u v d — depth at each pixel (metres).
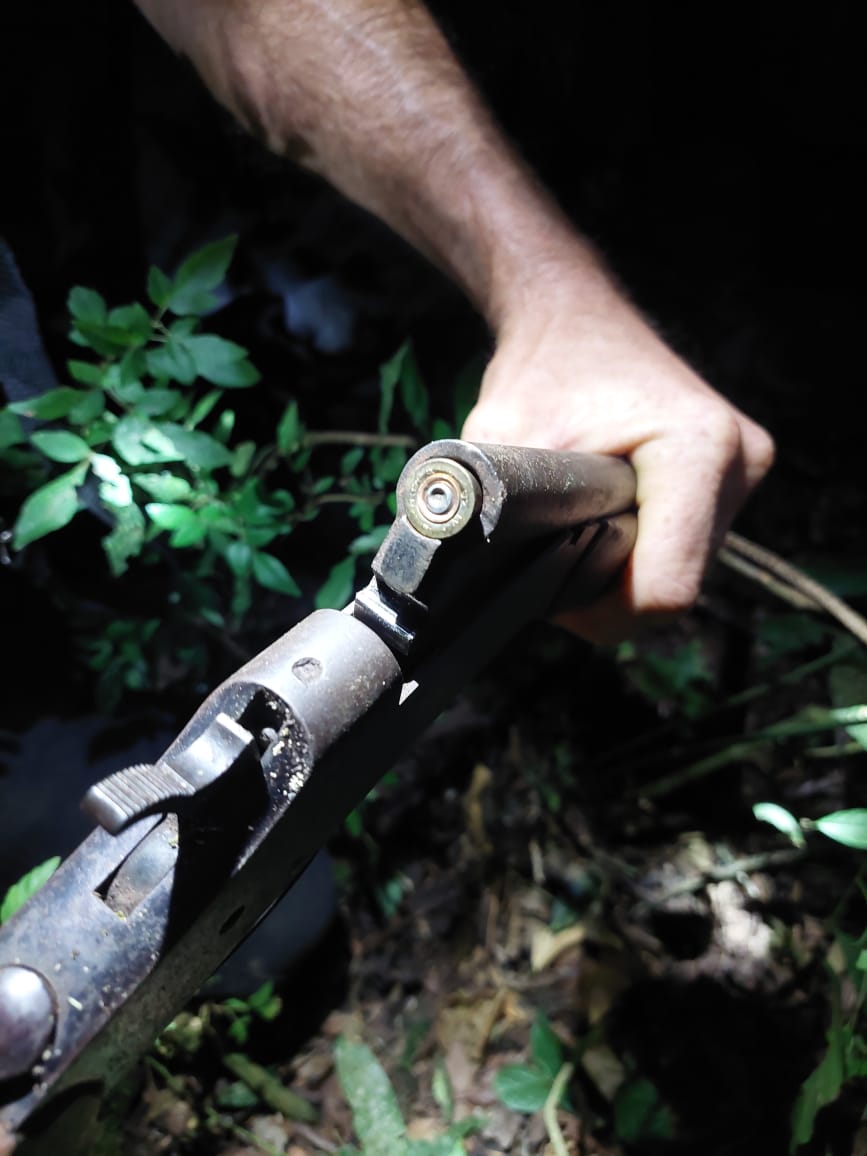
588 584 0.31
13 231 0.52
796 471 0.75
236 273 0.59
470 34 0.64
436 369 0.66
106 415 0.38
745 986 0.46
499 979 0.47
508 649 0.59
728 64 0.80
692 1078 0.43
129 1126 0.40
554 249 0.40
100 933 0.17
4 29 0.51
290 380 0.64
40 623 0.52
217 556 0.52
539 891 0.50
